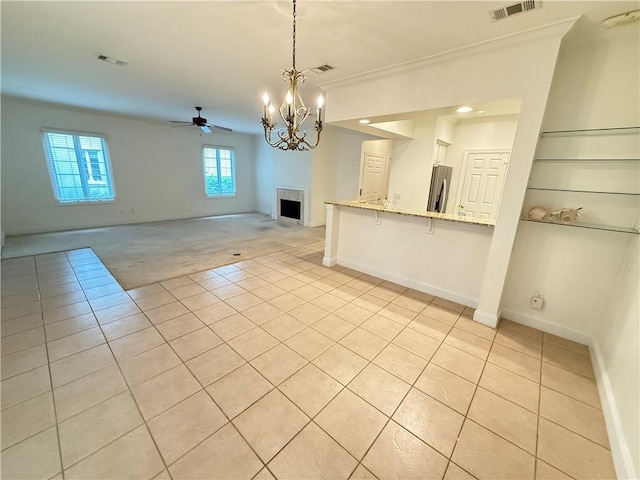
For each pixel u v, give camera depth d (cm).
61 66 303
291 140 207
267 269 391
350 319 262
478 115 420
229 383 179
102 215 626
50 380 177
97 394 167
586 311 232
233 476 126
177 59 276
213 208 820
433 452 139
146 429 146
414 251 329
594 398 176
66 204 576
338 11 184
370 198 666
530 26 192
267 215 851
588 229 223
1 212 508
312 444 141
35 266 379
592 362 210
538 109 208
